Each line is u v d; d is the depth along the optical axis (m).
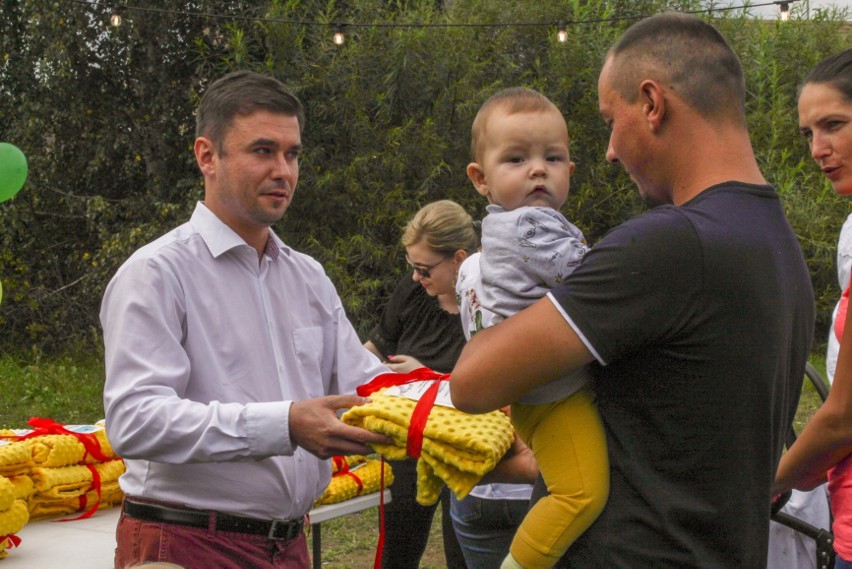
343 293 9.47
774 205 1.62
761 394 1.54
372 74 9.83
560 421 1.67
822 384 2.74
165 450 2.08
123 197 10.88
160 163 10.41
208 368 2.24
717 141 1.61
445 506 3.48
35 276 10.62
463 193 9.91
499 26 10.16
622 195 10.11
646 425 1.56
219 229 2.31
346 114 9.73
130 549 2.25
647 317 1.50
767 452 1.57
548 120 2.04
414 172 9.83
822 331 11.17
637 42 1.64
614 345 1.51
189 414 2.07
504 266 1.71
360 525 5.57
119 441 2.11
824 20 12.25
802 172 11.02
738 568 1.54
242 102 2.29
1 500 2.59
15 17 10.41
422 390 2.02
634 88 1.63
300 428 2.04
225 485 2.23
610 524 1.60
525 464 2.09
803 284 1.66
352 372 2.53
